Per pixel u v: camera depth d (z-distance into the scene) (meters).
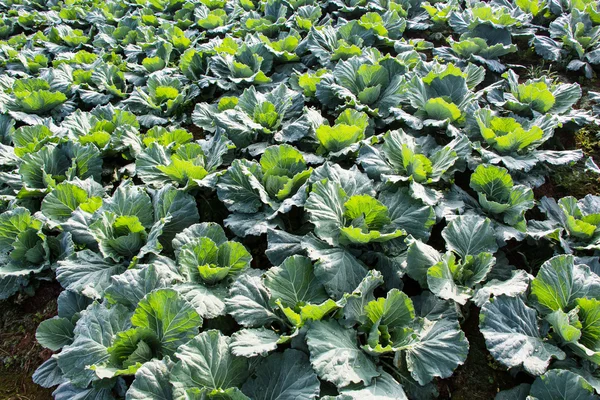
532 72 2.95
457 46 2.94
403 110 2.63
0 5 4.59
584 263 1.94
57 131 2.66
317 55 2.97
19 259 2.16
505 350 1.71
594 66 2.92
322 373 1.65
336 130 2.29
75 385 1.74
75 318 1.92
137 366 1.68
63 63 3.18
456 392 1.81
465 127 2.46
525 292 1.87
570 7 3.23
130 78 3.10
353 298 1.79
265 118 2.50
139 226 2.07
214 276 1.92
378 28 3.06
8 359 2.06
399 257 1.99
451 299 1.89
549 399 1.64
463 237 2.00
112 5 4.05
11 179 2.43
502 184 2.13
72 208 2.27
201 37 3.38
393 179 2.12
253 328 1.81
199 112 2.67
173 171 2.26
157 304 1.76
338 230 1.98
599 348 1.73
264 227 2.06
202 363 1.66
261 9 3.73
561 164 2.37
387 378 1.70
